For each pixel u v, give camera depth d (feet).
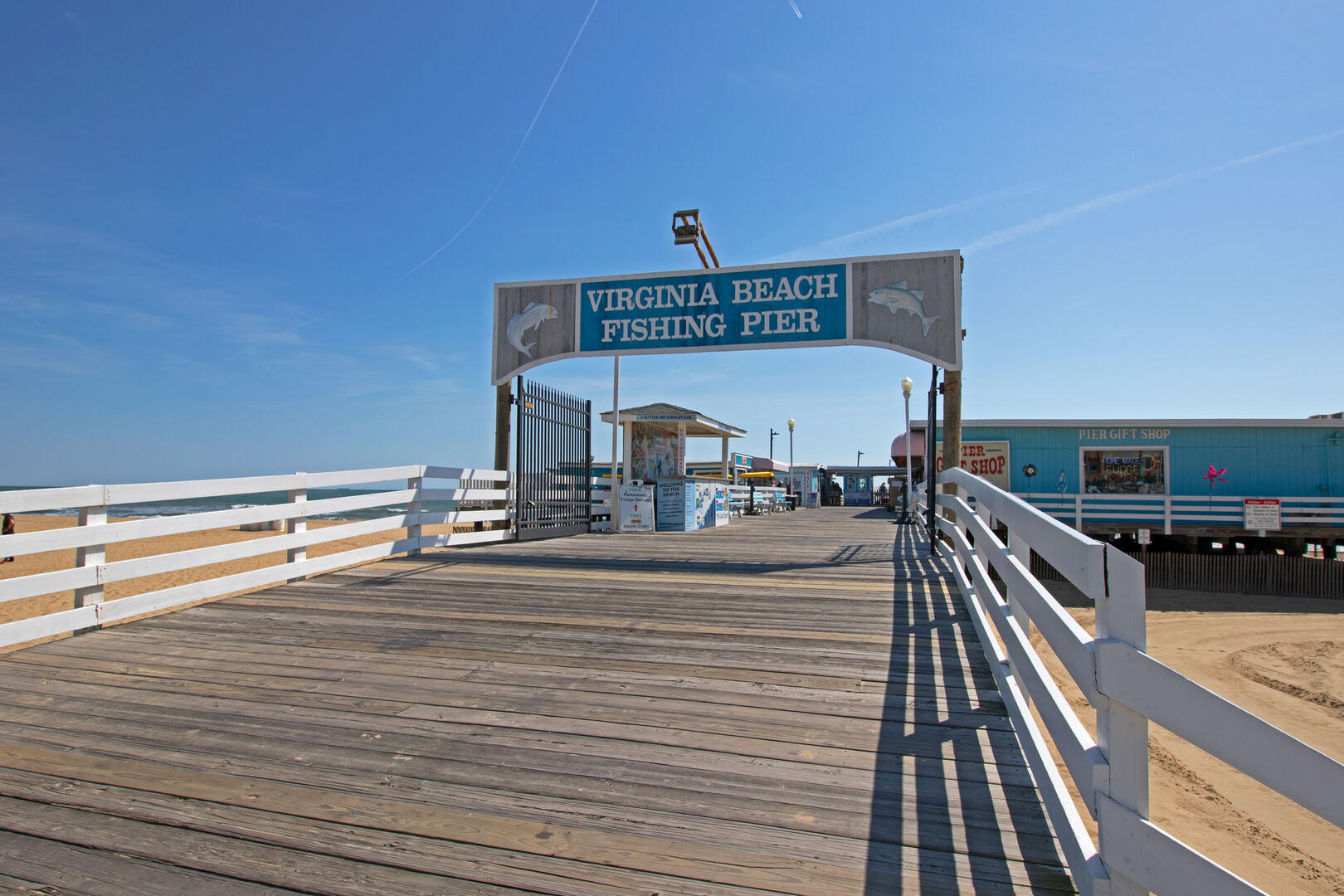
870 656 14.99
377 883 7.11
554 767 9.72
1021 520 10.17
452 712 11.78
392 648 15.58
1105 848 6.08
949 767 9.73
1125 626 6.20
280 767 9.69
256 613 18.92
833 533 49.01
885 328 32.96
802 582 24.12
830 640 16.33
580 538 41.75
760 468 119.85
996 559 13.48
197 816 8.39
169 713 11.71
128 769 9.62
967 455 59.16
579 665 14.40
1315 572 51.65
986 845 7.80
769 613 19.04
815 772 9.57
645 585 23.26
